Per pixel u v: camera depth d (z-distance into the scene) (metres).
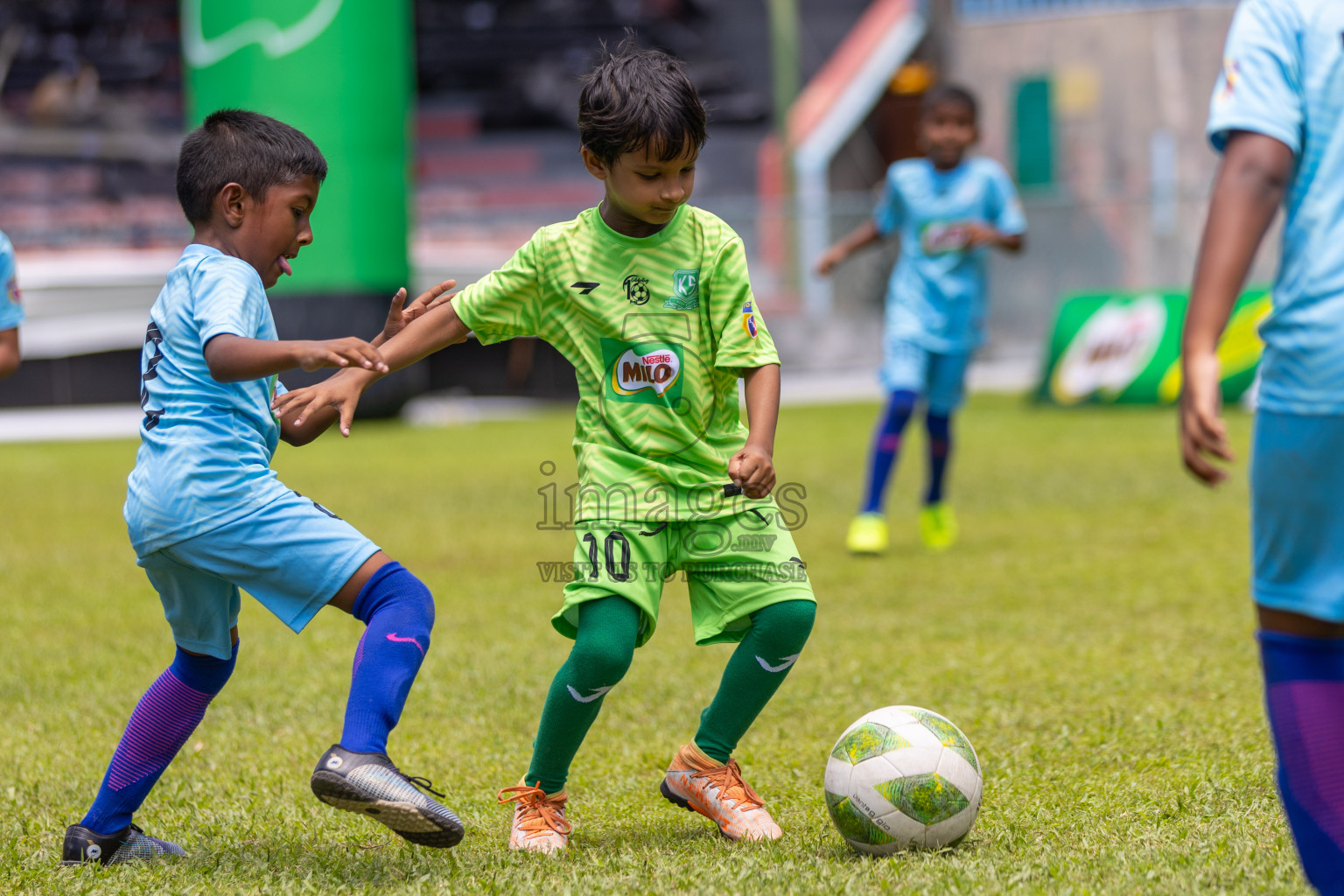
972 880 6.63
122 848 7.77
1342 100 5.61
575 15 77.94
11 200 61.94
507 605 16.44
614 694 11.88
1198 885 6.43
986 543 20.03
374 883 7.05
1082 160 60.59
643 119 7.34
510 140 76.50
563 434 40.03
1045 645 13.30
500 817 8.41
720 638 8.27
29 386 46.62
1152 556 18.23
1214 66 58.22
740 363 7.96
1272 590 5.80
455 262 53.25
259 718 11.26
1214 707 10.55
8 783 9.45
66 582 18.56
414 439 39.12
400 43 42.03
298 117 40.34
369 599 7.48
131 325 47.50
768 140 72.19
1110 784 8.57
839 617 15.17
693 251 8.09
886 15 68.56
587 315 8.12
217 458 7.37
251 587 7.45
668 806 8.66
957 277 19.91
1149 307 41.41
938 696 11.37
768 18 77.31
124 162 66.75
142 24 76.12
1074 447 31.73
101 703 11.88
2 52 73.50
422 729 10.81
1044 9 60.75
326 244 40.62
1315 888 5.77
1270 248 47.16
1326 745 5.73
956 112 19.98
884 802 7.30
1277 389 5.67
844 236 57.56
